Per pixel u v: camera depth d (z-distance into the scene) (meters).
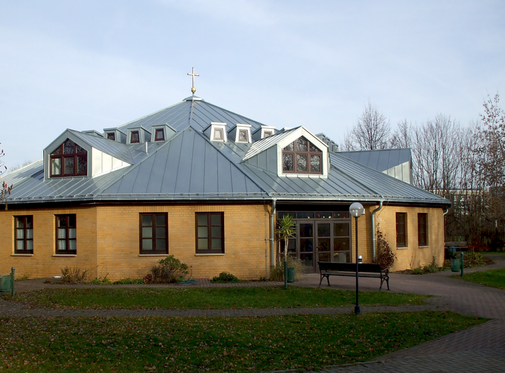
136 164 21.55
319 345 9.38
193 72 33.03
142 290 15.91
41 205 20.20
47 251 20.05
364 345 9.38
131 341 9.60
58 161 21.94
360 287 16.77
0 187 21.59
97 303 13.94
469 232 40.31
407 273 21.55
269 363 8.34
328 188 21.19
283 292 15.64
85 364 8.20
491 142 28.62
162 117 29.23
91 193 19.12
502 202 30.61
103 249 18.95
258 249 19.34
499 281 19.19
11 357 8.50
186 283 17.88
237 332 10.30
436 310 12.81
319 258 20.83
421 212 24.12
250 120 30.19
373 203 21.45
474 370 7.68
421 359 8.34
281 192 19.78
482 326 10.91
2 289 15.43
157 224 19.39
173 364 8.29
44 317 11.93
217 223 19.55
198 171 21.05
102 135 27.77
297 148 22.45
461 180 44.16
